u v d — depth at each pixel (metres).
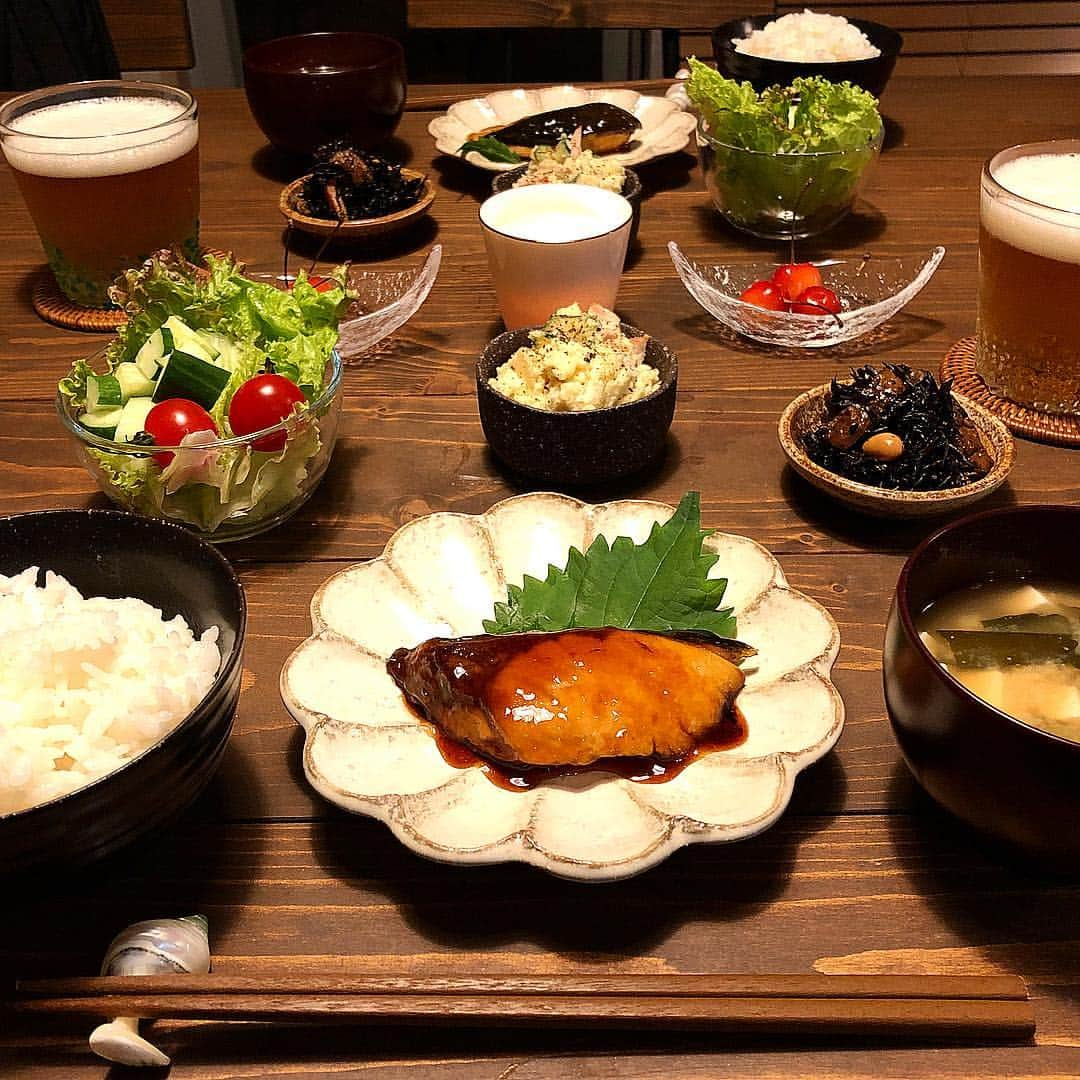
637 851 0.32
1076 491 0.49
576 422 0.46
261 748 0.38
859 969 0.32
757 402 0.55
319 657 0.38
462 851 0.32
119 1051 0.30
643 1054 0.30
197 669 0.34
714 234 0.69
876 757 0.38
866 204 0.71
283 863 0.35
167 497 0.44
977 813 0.31
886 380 0.49
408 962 0.32
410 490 0.50
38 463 0.52
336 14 1.30
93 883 0.32
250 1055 0.31
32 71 1.00
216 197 0.73
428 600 0.41
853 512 0.47
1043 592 0.37
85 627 0.33
